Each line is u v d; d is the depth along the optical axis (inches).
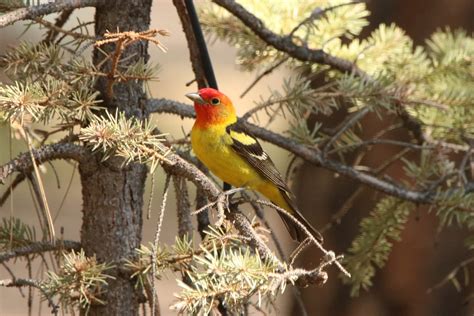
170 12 1096.2
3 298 809.5
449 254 601.6
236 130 368.2
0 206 307.3
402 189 376.8
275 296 252.2
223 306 281.4
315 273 241.6
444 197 372.8
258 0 418.9
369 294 615.2
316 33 416.5
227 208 275.0
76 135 299.7
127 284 298.8
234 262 244.4
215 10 414.6
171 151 283.3
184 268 283.7
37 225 858.8
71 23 601.3
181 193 303.1
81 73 279.9
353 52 420.8
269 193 386.3
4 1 293.3
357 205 614.9
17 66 286.5
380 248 415.8
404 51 433.4
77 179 863.1
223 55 1134.4
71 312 275.1
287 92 363.3
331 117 601.6
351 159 594.9
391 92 370.3
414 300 605.6
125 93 305.4
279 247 331.6
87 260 276.7
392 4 612.4
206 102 362.9
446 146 387.5
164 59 1058.7
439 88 420.2
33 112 270.5
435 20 609.0
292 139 371.9
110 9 306.7
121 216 301.9
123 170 300.8
